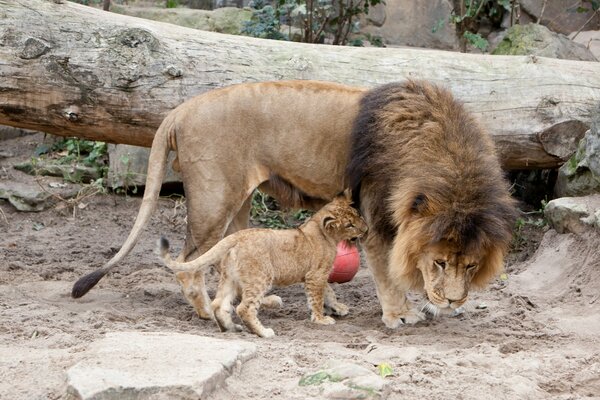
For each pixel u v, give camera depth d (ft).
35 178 54.44
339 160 34.94
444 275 30.58
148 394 23.18
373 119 33.40
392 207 31.86
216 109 34.88
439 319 35.14
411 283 32.24
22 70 40.81
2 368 25.61
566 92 44.01
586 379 27.55
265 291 32.32
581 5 68.13
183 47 42.57
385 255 33.91
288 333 32.35
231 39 43.86
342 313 35.96
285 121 34.94
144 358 25.46
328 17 59.41
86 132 42.60
